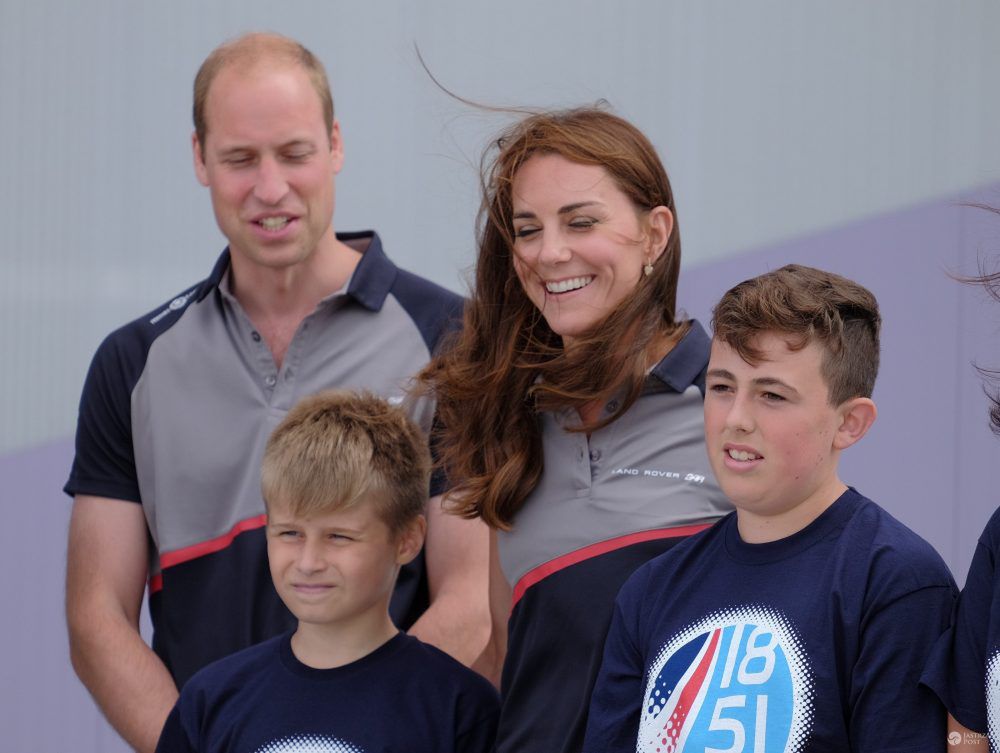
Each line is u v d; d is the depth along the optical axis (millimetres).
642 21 11641
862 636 5535
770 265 11508
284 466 7109
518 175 7105
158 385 8742
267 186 8367
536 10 11727
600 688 6293
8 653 12320
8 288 12422
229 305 8789
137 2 12211
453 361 7695
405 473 7277
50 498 12352
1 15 12367
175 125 12195
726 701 5645
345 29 11922
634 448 6910
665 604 6148
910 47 11320
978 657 5457
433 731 7012
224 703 7172
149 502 8750
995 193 11180
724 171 11578
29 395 12406
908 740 5414
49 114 12367
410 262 11836
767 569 5859
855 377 5840
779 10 11484
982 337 11047
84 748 12219
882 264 11336
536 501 7105
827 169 11430
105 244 12312
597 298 7008
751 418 5770
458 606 8203
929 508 11164
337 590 7027
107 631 8516
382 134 11906
